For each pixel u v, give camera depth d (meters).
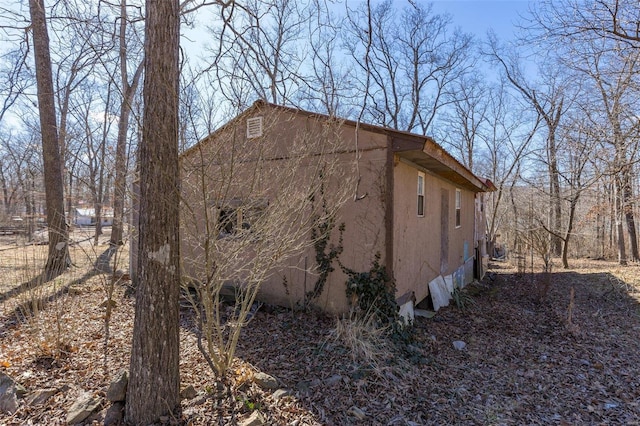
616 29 7.82
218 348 4.17
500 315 7.25
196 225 3.62
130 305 6.33
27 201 15.53
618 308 8.00
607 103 10.41
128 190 4.88
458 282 9.74
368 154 5.74
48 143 8.46
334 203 5.79
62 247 7.27
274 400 3.45
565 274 12.59
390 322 5.33
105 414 3.03
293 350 4.64
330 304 6.05
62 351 4.15
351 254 5.89
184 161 3.75
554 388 4.23
